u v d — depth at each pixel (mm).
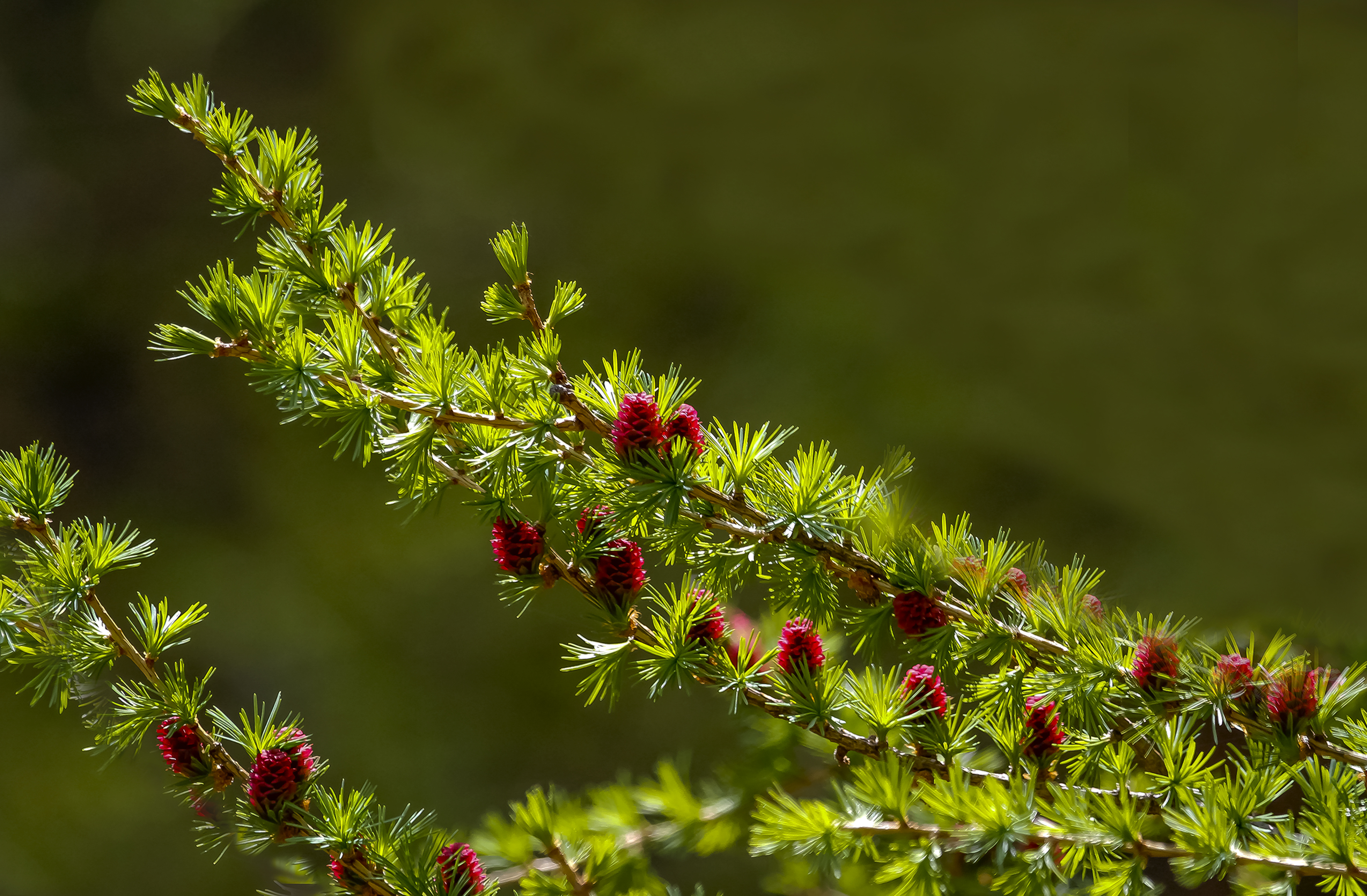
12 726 3375
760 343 3641
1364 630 1424
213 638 3607
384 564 3736
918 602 1341
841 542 1340
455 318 3928
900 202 3477
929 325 3340
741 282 3756
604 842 1477
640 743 3371
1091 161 3129
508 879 1471
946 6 3482
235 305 1326
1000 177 3312
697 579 1360
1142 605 1848
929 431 3188
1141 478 2746
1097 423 2904
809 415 3422
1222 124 2932
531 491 1348
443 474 1343
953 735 1349
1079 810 1309
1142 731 1336
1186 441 2695
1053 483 2951
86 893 3156
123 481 3918
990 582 1344
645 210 3934
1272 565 2289
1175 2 3064
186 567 3738
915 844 1308
